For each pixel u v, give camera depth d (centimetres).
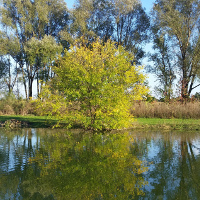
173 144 893
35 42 2772
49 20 3266
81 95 1275
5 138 1066
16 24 3139
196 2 2502
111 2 3070
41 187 474
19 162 651
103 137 1077
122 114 1273
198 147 835
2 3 2997
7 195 435
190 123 1531
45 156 717
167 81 2770
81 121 1320
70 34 3067
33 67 3181
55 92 1377
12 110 2322
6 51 2895
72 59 1291
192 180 500
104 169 585
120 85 1272
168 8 2592
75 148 829
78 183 494
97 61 1267
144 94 1320
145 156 709
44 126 1541
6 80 3288
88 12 3092
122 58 1289
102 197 426
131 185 479
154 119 1816
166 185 474
